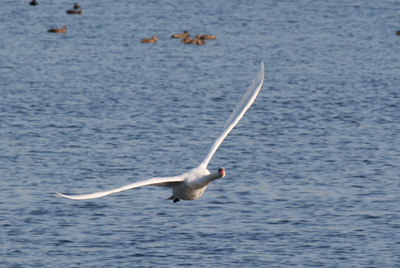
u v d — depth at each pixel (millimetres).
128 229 28000
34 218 28859
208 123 47219
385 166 36906
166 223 28594
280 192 32375
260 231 27875
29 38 88562
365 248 26516
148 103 53281
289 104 53688
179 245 26562
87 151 39156
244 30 101438
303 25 107625
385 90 60125
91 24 103812
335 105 53500
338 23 110688
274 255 25812
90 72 67000
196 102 54156
